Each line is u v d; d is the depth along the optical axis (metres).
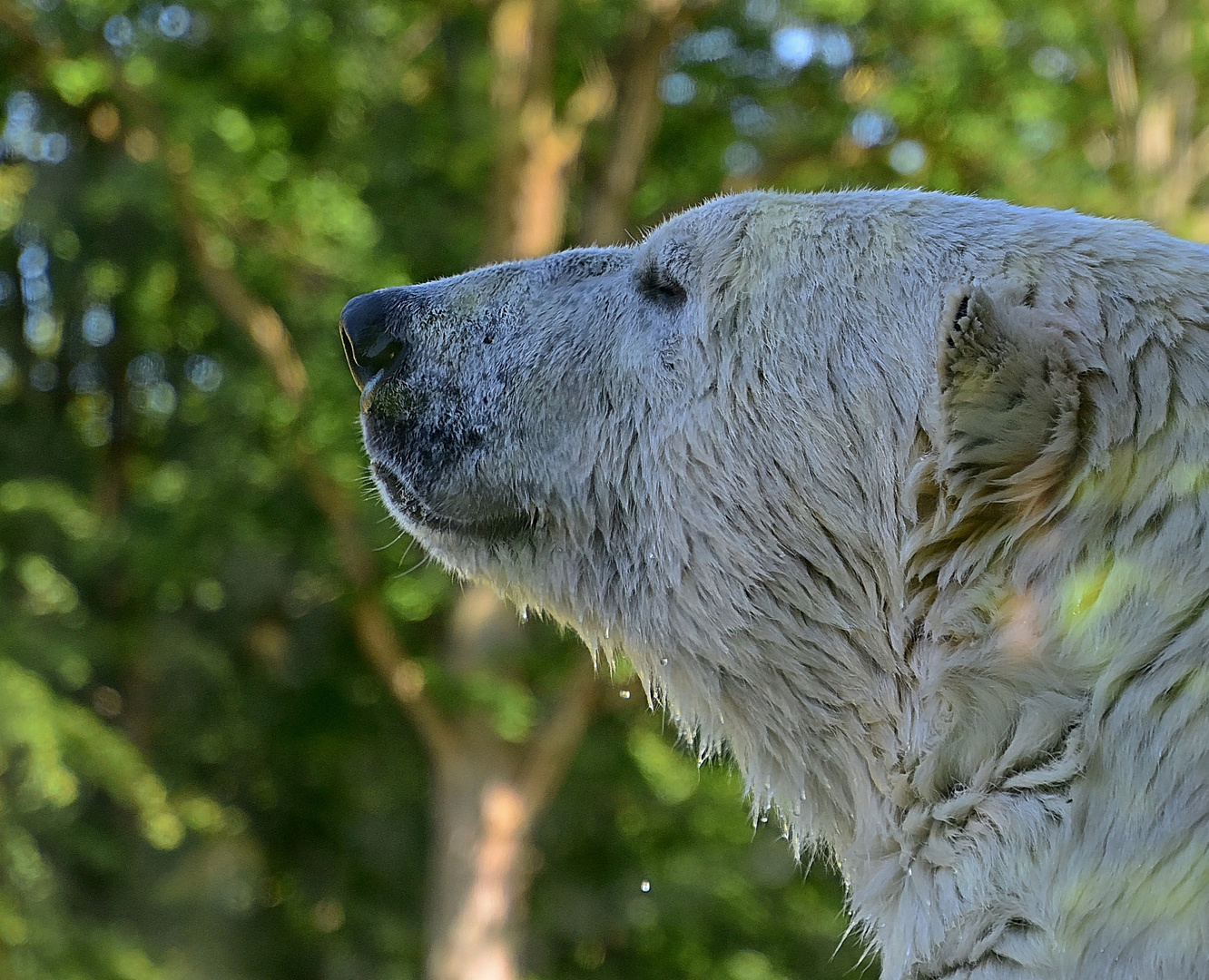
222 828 36.41
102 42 28.52
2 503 32.03
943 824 5.20
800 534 5.94
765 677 6.18
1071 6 31.53
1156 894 4.32
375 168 33.34
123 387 42.03
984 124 31.22
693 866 35.22
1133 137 31.34
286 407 29.16
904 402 5.59
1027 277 5.38
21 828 29.92
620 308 6.64
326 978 37.69
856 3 30.75
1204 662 4.41
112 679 38.38
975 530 5.24
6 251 39.00
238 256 29.22
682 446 6.26
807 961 36.47
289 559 33.03
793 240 6.12
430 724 31.00
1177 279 5.12
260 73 29.95
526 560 6.84
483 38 32.78
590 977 37.38
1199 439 4.72
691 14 30.97
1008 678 5.00
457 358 6.88
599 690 30.27
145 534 32.53
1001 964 4.72
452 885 30.98
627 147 31.67
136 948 30.41
